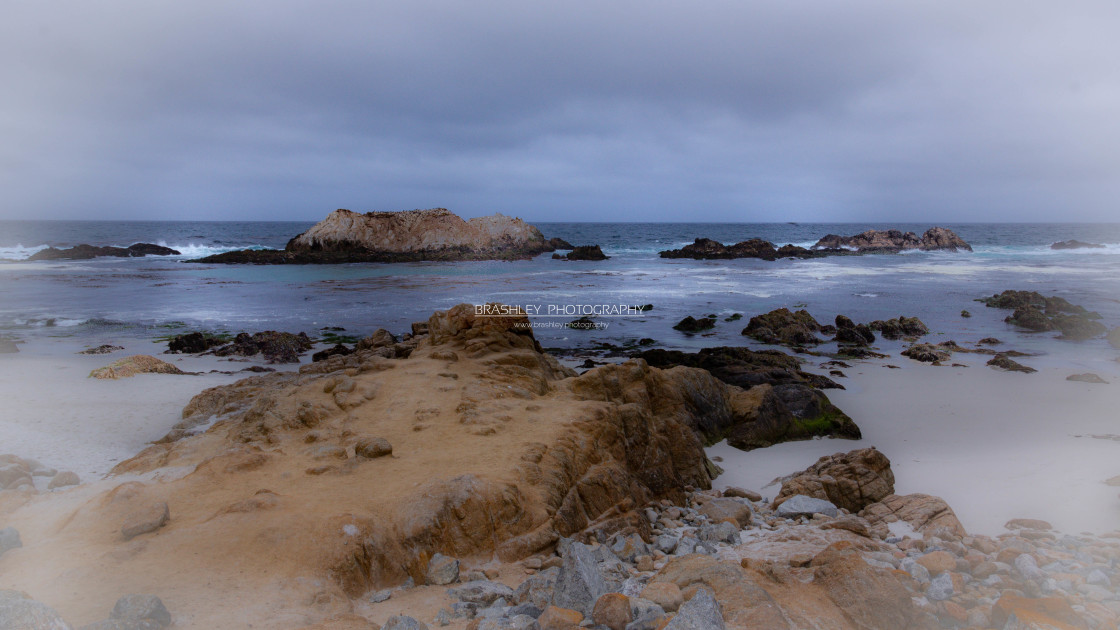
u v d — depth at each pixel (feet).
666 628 13.80
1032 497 31.81
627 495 30.19
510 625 15.56
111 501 22.97
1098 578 20.10
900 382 59.41
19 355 66.23
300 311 98.12
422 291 119.96
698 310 100.78
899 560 22.77
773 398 46.73
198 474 26.40
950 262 185.37
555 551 24.08
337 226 191.11
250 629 15.52
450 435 30.66
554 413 33.83
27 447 37.40
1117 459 37.42
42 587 17.22
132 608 14.96
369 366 40.91
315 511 22.39
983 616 17.70
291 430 32.91
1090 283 131.13
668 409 42.86
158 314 94.73
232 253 181.06
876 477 33.47
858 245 234.17
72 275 142.72
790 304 106.63
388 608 18.26
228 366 63.93
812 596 17.80
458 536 22.67
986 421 47.57
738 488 36.47
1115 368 64.18
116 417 44.32
